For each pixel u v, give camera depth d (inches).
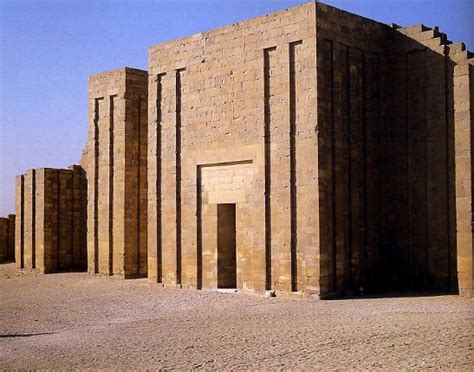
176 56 1184.2
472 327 651.5
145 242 1432.1
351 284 1007.0
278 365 561.3
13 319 897.5
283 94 1012.5
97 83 1475.1
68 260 1635.1
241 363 575.8
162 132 1208.8
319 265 953.5
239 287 1062.4
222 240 1115.3
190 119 1155.9
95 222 1465.3
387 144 1083.3
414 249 1041.5
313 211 965.2
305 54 987.9
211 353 620.1
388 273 1066.7
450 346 579.5
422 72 1047.0
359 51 1054.4
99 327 804.6
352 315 777.6
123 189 1403.8
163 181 1202.0
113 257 1423.5
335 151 994.1
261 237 1026.1
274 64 1028.5
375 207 1064.8
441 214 1011.3
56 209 1616.6
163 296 1068.5
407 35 1068.5
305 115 984.3
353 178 1028.5
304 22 990.4
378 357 560.4
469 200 866.8
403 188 1060.5
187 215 1155.3
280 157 1011.3
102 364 601.6
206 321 802.8
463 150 872.3
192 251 1142.3
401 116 1070.4
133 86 1428.4
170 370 566.6
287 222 995.3
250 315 829.8
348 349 596.4
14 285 1380.4
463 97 875.4
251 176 1051.9
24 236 1667.1
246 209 1057.5
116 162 1428.4
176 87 1183.6
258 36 1049.5
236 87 1079.0
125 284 1273.4
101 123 1469.0
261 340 661.9
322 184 968.3
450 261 996.6
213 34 1120.8
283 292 992.2
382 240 1069.1
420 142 1043.3
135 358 618.2
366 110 1056.2
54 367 600.1
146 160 1445.6
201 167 1139.3
